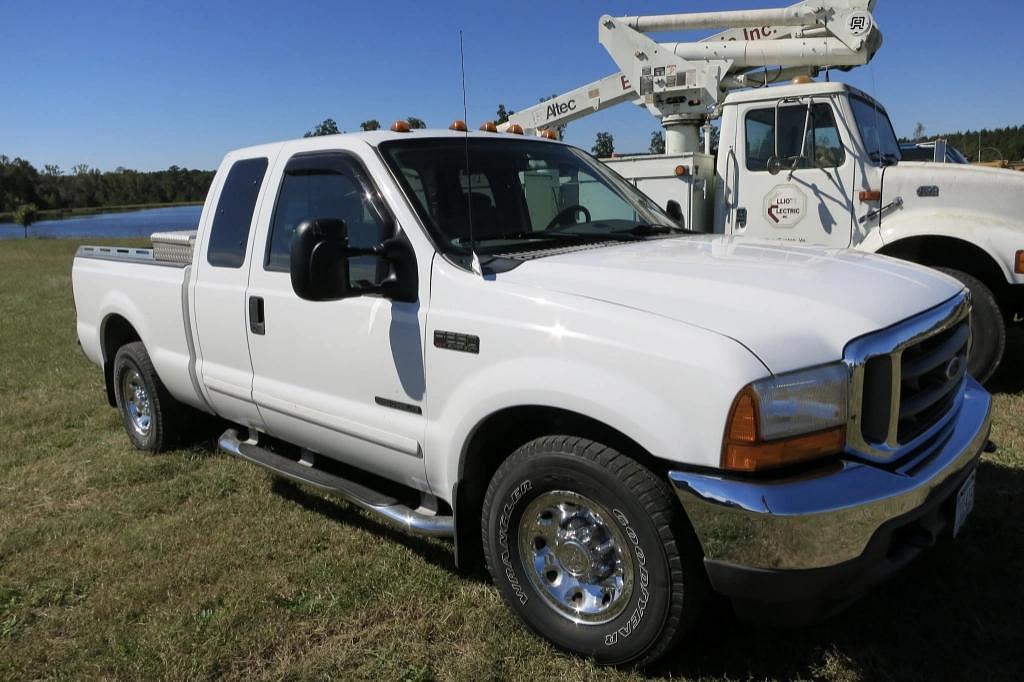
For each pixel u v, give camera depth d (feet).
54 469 16.49
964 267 20.57
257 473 15.79
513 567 9.41
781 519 7.16
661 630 8.16
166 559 12.12
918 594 10.28
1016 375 21.04
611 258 9.95
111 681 9.20
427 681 9.00
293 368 12.09
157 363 15.75
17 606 10.98
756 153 22.94
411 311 10.08
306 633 10.02
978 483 13.51
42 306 42.93
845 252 11.05
